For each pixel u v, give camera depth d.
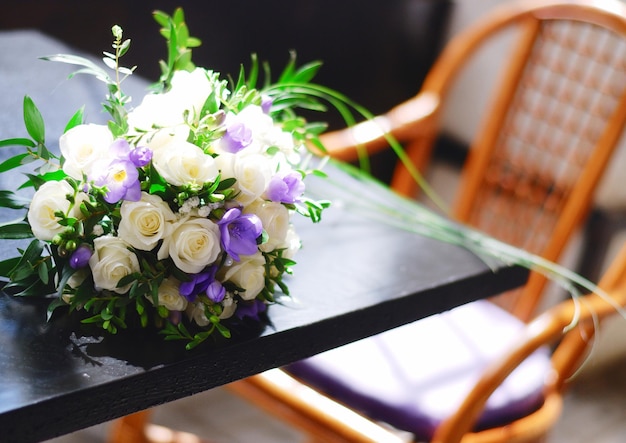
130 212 1.39
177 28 1.60
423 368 2.07
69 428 1.36
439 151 4.05
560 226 2.35
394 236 1.81
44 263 1.42
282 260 1.48
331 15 3.41
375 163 3.92
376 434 1.91
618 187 3.39
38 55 2.10
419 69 3.87
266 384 1.98
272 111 1.65
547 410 2.09
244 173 1.43
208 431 2.97
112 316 1.41
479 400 1.86
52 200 1.41
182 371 1.42
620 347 3.72
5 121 1.82
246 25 3.16
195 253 1.41
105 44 2.80
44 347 1.40
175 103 1.44
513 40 3.60
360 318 1.58
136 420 2.20
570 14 2.38
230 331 1.48
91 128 1.42
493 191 2.62
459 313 2.24
